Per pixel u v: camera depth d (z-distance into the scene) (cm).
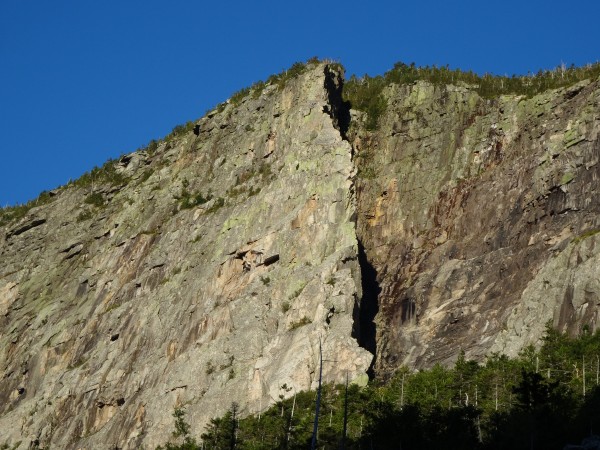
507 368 13500
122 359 17612
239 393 14850
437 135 19538
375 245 18512
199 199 19712
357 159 19738
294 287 15950
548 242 16300
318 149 17925
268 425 13425
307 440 12262
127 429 15988
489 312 16012
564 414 11225
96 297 19825
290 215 17100
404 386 14162
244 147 19850
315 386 14275
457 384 13650
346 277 15662
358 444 11988
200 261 18050
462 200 18262
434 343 16100
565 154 17212
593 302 14288
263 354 15212
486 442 11475
